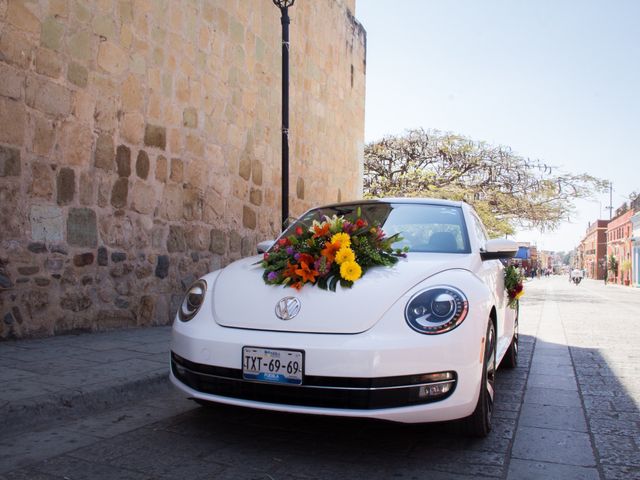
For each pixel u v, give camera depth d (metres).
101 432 3.46
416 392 2.90
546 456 3.19
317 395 2.93
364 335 2.94
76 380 4.16
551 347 7.41
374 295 3.09
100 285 6.32
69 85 5.89
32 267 5.55
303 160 11.60
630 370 5.77
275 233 10.27
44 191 5.64
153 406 4.04
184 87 7.68
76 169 5.99
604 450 3.31
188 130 7.77
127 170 6.68
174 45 7.48
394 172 23.03
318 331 3.00
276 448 3.21
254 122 9.50
